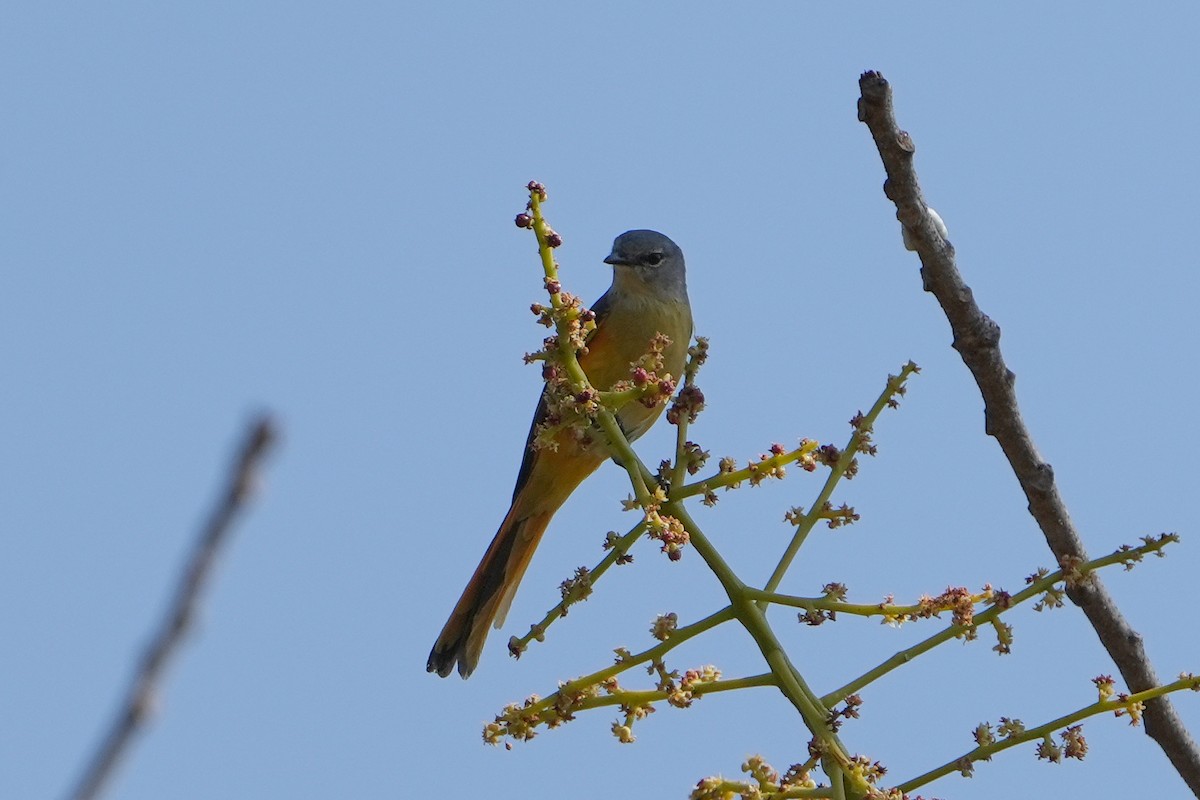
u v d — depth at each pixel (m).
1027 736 8.38
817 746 8.38
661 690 8.70
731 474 9.16
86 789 3.21
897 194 9.79
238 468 3.33
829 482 9.09
